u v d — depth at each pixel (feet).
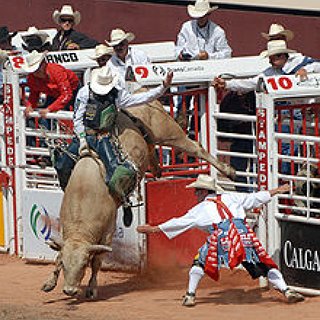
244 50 156.66
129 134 86.63
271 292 83.46
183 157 96.48
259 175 83.92
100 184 82.38
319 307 77.61
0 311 78.95
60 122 98.89
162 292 85.61
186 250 93.81
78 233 81.00
